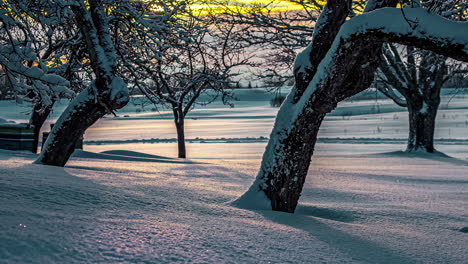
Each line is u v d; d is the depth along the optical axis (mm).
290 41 18188
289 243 3996
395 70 24500
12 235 3051
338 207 7141
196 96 23531
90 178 7441
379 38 5887
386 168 16828
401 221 6227
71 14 9188
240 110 120812
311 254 3676
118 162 14898
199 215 4996
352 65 6172
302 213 6859
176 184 8438
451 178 13469
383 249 4148
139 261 2957
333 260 3561
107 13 11367
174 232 3863
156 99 12664
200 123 71250
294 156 6695
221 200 6758
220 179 10875
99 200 5016
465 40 5504
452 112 76125
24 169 7262
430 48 5711
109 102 9539
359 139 37719
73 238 3240
